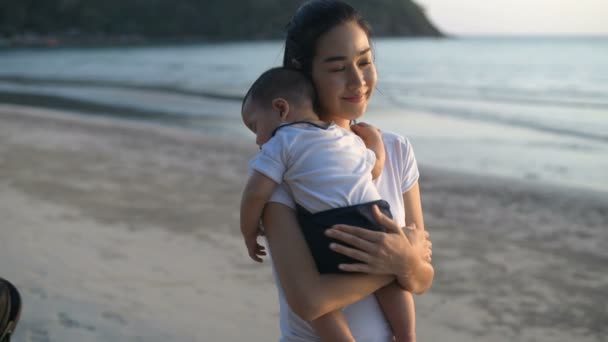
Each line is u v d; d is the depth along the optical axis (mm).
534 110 20406
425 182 9055
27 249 5422
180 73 46812
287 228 1687
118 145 12078
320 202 1685
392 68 47312
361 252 1613
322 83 1768
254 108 1832
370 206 1691
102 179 8727
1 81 38125
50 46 141375
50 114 18156
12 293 1759
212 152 11469
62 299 4305
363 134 1881
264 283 4836
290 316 1782
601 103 22688
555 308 4566
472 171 10766
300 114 1782
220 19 172500
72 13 162000
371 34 1813
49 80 38969
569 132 15336
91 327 3869
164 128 15320
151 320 4047
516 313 4473
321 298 1610
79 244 5672
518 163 11508
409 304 1738
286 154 1714
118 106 23000
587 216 7203
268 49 107562
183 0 176000
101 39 162500
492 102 23109
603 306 4617
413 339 1729
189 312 4219
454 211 7434
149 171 9445
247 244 1825
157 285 4715
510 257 5738
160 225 6461
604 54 65500
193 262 5297
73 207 7062
